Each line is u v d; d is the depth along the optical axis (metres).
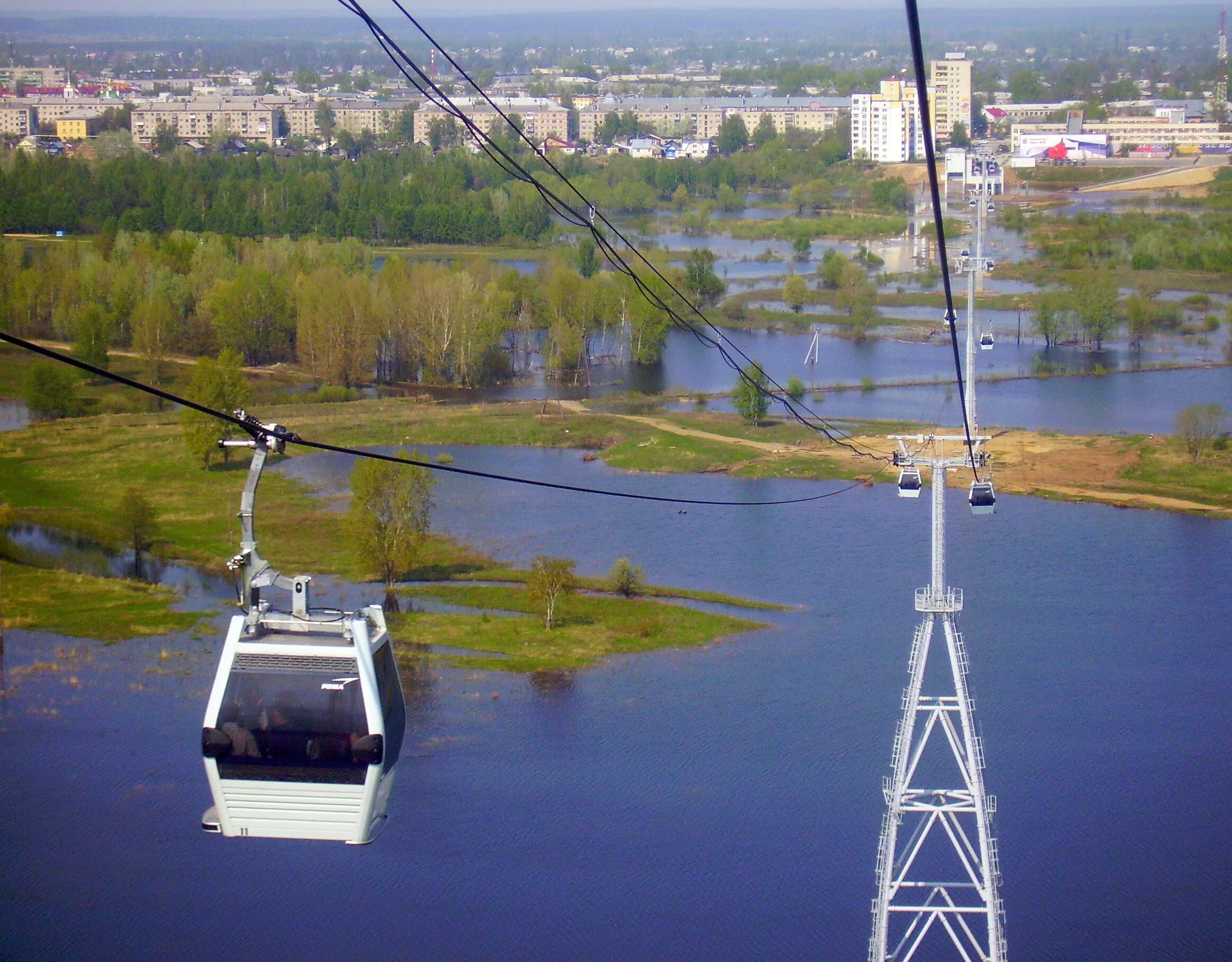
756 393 158.12
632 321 194.75
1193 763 77.88
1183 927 63.78
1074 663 91.06
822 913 65.50
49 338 197.00
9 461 143.12
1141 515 124.94
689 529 122.88
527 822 72.94
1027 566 111.19
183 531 122.56
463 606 104.44
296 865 69.88
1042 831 71.56
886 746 80.50
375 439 154.38
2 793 75.44
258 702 27.98
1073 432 152.50
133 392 172.88
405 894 67.25
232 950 62.72
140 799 75.19
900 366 188.25
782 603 103.94
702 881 67.88
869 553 115.50
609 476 141.75
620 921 64.88
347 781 27.84
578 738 82.00
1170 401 165.50
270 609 29.17
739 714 85.00
